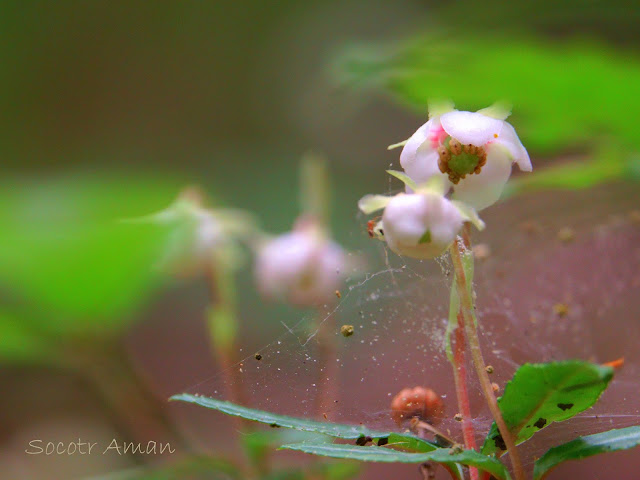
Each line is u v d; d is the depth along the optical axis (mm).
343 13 803
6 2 804
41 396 435
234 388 198
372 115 695
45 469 363
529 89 156
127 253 138
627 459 319
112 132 844
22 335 147
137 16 853
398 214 165
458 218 166
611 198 297
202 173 638
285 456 233
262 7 860
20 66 822
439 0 722
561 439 194
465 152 169
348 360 208
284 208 576
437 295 208
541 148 182
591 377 160
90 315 144
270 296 259
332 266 253
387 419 189
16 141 808
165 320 516
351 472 196
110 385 163
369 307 208
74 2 840
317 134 725
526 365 161
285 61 834
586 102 158
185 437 189
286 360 199
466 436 171
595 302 299
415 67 158
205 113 858
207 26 865
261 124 838
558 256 302
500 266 296
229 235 225
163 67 866
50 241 125
